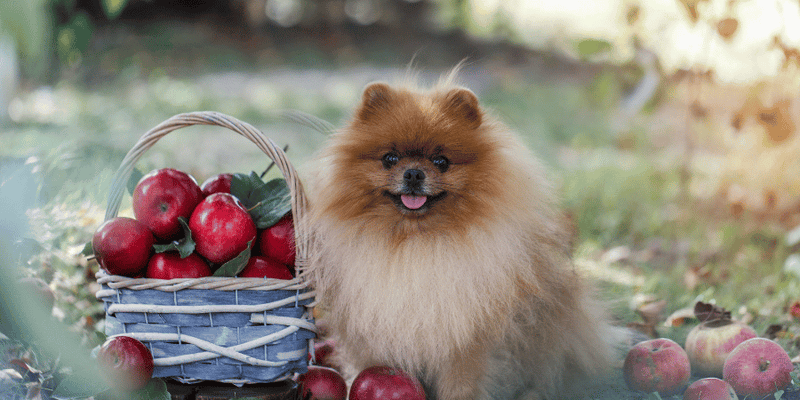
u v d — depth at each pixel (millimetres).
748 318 4418
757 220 7055
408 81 3789
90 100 12172
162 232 2988
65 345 1889
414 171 3023
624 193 8320
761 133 7543
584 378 3617
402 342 3117
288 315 2938
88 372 1951
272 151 2998
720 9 6215
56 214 4316
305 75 18219
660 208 7727
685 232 6902
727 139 10094
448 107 3268
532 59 20922
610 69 6473
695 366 3600
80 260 4242
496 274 3074
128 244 2844
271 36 21844
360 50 21016
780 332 4016
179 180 3049
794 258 5207
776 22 6402
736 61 6668
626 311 4629
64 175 5008
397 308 3082
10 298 1760
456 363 3148
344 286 3162
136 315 2854
